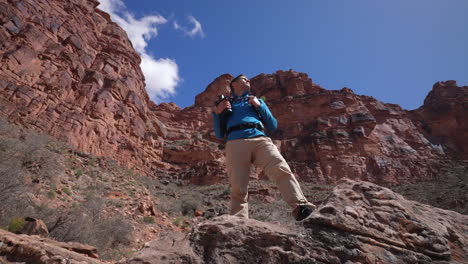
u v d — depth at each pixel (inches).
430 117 1961.1
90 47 1359.5
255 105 105.7
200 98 2340.1
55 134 842.2
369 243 72.2
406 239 75.6
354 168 1499.8
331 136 1653.5
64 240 235.6
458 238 82.2
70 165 606.2
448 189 1162.0
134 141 1245.7
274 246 69.0
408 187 1330.0
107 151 1029.8
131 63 1531.7
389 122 1831.9
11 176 269.0
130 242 332.5
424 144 1752.0
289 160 1573.6
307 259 66.6
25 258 89.7
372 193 88.7
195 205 661.3
